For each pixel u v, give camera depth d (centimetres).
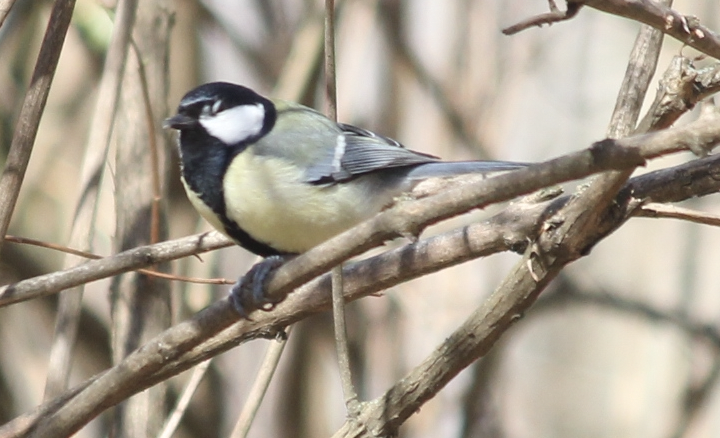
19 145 614
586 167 436
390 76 1250
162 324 805
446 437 1233
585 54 1465
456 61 1268
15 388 1263
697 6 1445
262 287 563
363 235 504
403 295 1156
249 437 1187
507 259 1250
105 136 745
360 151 753
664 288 1454
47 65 615
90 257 680
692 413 1357
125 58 755
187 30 1211
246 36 1251
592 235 523
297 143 745
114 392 594
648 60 538
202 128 745
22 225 1270
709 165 517
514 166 746
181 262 970
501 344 1276
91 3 1051
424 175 759
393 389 598
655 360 1478
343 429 609
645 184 521
